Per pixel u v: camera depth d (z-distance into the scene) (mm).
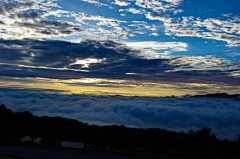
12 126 41156
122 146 28766
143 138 31953
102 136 33719
